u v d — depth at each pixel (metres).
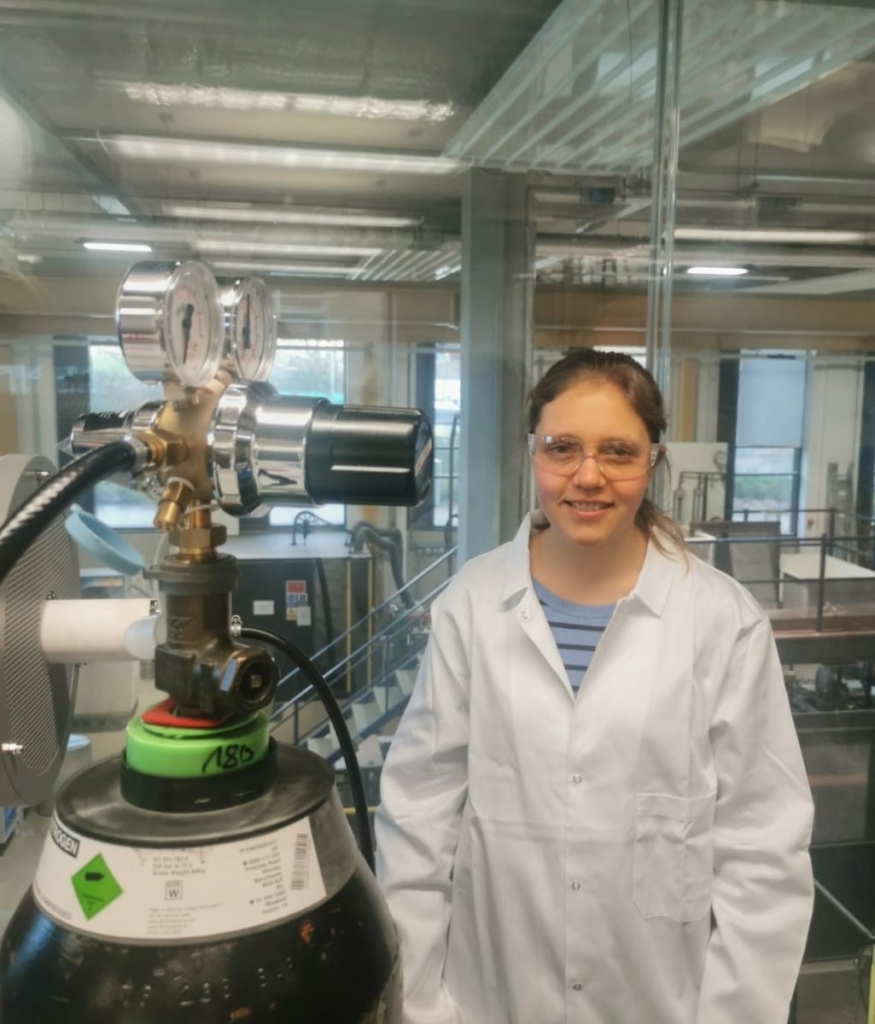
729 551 3.42
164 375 0.44
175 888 0.39
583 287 3.44
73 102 2.48
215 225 3.35
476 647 1.08
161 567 0.44
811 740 2.37
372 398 3.88
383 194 3.35
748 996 0.97
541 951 1.03
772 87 2.35
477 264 3.28
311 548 4.20
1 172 3.04
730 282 4.07
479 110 2.51
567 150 2.88
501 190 3.19
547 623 1.07
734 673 1.04
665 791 1.01
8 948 0.41
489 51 2.16
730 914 1.00
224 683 0.41
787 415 4.70
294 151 2.87
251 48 2.15
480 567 1.16
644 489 1.01
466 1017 1.09
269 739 0.45
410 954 1.02
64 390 3.80
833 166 3.03
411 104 2.47
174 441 0.45
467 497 3.50
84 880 0.39
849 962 2.12
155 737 0.42
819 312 4.22
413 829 1.06
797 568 3.65
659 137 2.28
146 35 2.08
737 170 3.07
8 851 1.03
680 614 1.05
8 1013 0.39
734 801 1.04
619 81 2.30
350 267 3.73
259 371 0.55
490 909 1.06
